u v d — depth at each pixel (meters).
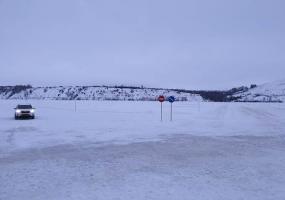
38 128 24.33
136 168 10.62
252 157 12.58
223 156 12.80
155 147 15.15
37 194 7.75
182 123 28.53
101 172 10.04
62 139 18.05
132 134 20.36
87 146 15.49
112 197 7.45
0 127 25.16
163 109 58.62
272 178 9.27
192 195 7.62
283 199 7.35
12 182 8.87
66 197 7.48
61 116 39.03
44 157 12.66
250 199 7.34
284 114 41.88
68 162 11.65
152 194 7.70
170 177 9.39
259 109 56.94
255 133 20.86
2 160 12.06
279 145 15.75
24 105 36.41
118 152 13.77
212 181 8.94
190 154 13.26
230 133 20.89
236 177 9.40
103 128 24.19
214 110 53.44
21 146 15.53
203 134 20.36
